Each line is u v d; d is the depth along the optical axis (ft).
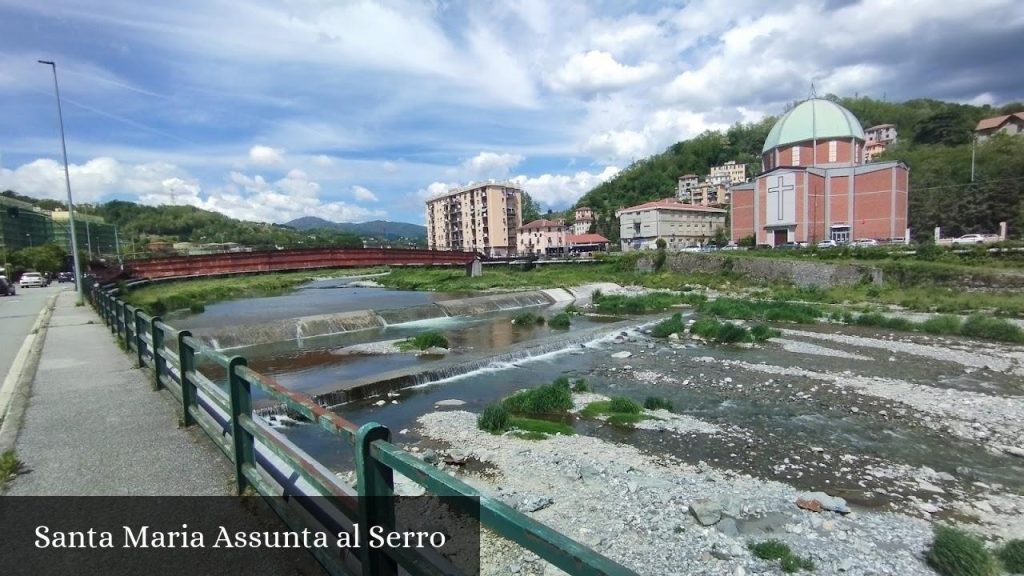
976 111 451.12
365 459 9.95
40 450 22.21
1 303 101.91
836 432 43.70
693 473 35.47
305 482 16.20
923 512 30.63
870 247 173.06
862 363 68.33
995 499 32.42
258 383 15.44
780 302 122.21
